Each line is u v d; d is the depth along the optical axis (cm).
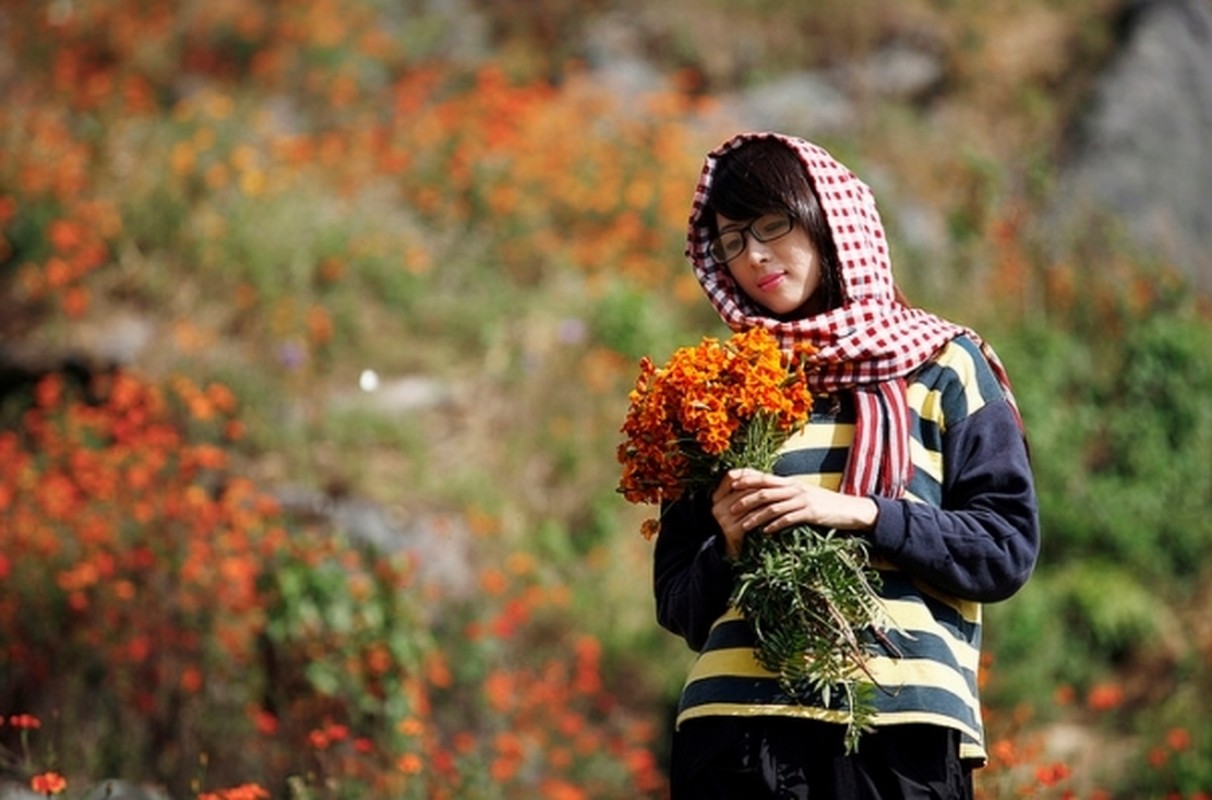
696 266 484
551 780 1070
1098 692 1149
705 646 451
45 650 1041
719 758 436
